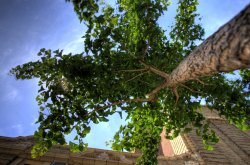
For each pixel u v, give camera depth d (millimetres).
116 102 6121
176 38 6969
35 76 5621
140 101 6586
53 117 5488
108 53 5648
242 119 6676
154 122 7516
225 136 17062
